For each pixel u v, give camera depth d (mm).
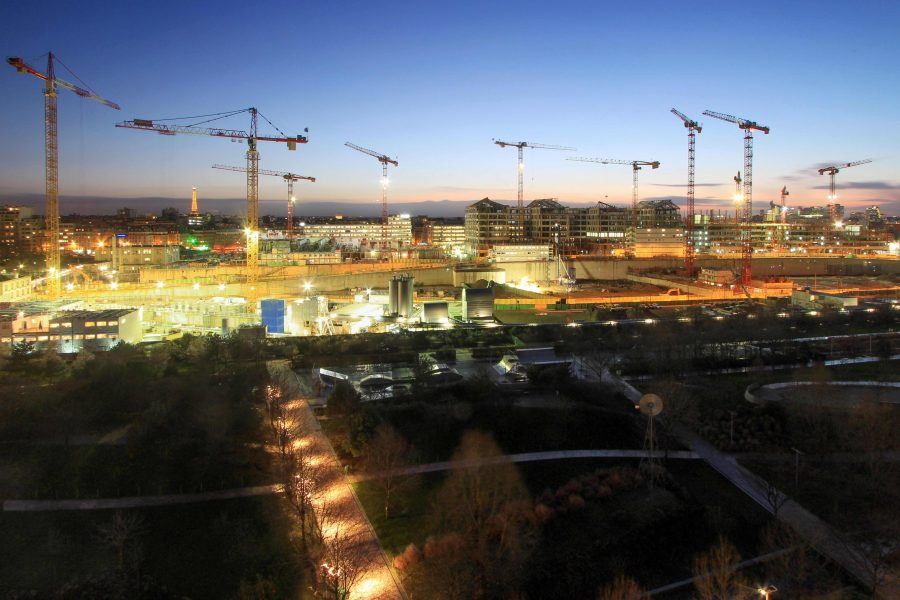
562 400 116312
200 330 169250
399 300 194750
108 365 117688
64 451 93562
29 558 70375
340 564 64250
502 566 68375
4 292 195000
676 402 107000
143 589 63969
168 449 91562
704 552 75062
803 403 109188
